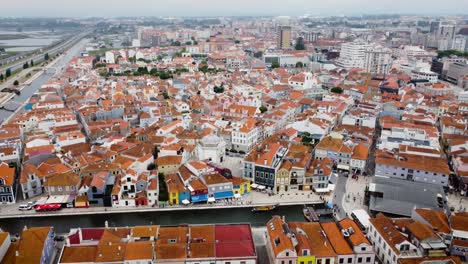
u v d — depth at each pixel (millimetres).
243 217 155875
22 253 112938
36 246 115562
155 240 122375
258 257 125375
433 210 137125
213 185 164500
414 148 197625
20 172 187875
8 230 145250
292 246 116188
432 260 108500
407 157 187625
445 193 168625
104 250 114125
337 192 174375
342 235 125562
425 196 154875
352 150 199250
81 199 160000
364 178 189000
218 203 164250
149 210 159000
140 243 115938
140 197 162000
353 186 180250
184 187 166125
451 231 123875
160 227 128250
